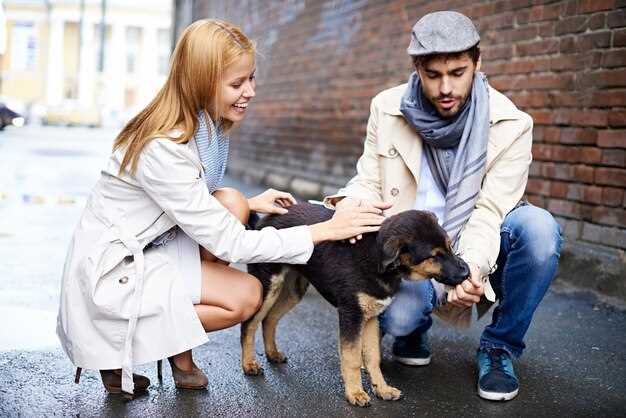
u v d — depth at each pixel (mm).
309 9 11727
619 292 5277
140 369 3799
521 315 3551
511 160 3598
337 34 10672
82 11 58312
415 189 3770
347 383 3418
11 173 14023
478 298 3238
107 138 30078
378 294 3312
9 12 62500
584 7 5699
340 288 3361
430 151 3711
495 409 3402
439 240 3182
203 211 3154
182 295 3215
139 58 64812
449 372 3889
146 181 3150
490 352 3648
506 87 6590
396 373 3859
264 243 3209
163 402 3377
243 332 3762
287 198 3807
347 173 10328
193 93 3180
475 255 3346
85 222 3303
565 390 3648
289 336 4496
